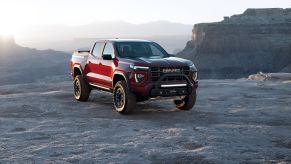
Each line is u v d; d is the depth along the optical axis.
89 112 10.41
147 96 9.40
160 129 8.12
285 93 14.28
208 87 16.62
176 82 9.51
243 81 20.30
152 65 9.31
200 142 7.00
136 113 10.16
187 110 10.59
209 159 5.99
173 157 6.13
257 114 10.04
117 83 9.99
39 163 5.86
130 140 7.21
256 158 6.07
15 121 9.10
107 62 10.62
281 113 10.18
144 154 6.29
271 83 18.17
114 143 7.01
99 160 5.98
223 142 7.04
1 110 10.96
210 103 11.98
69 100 12.74
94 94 14.12
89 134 7.73
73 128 8.30
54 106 11.48
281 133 7.79
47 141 7.20
